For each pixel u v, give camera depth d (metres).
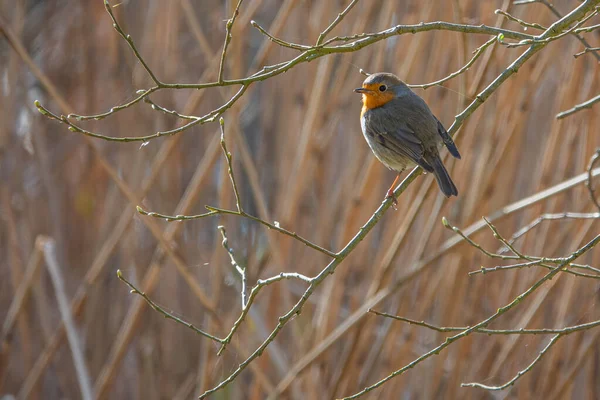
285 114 11.78
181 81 12.63
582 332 10.07
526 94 9.61
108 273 12.51
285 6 10.40
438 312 10.60
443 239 10.52
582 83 9.94
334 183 11.52
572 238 10.24
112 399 12.20
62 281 11.17
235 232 12.00
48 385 12.80
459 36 8.85
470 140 10.09
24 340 12.22
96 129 12.55
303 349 10.91
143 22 12.70
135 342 12.23
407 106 8.73
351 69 11.20
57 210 12.31
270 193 12.38
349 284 11.28
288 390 10.72
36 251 11.55
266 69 6.49
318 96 10.59
